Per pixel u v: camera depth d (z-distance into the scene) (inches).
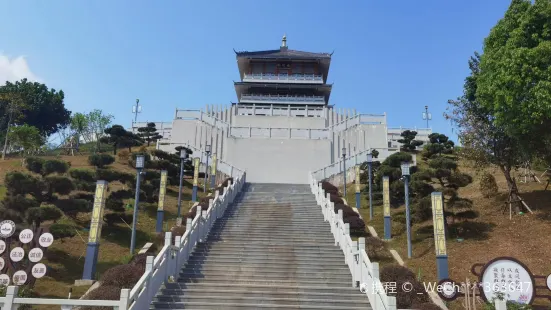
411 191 874.8
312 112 1932.8
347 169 1389.0
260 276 588.4
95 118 1850.4
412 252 745.6
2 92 2036.2
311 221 872.3
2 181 1102.4
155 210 1024.2
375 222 949.2
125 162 1480.1
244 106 1957.4
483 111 903.1
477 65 925.8
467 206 770.8
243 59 2331.4
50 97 2353.6
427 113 2336.4
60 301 400.2
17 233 676.1
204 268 612.4
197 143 1711.4
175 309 479.2
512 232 740.0
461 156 961.5
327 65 2368.4
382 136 1695.4
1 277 549.6
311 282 573.0
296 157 1550.2
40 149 1551.4
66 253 740.0
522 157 842.8
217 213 871.7
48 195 809.5
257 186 1285.7
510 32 726.5
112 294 488.7
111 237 836.0
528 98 666.2
